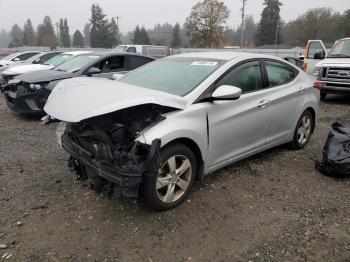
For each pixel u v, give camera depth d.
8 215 3.74
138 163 3.36
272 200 4.12
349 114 9.00
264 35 84.12
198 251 3.20
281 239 3.38
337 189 4.41
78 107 3.46
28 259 3.07
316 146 6.07
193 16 62.09
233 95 3.91
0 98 12.05
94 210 3.85
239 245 3.29
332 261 3.08
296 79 5.53
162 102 3.62
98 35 95.81
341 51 11.20
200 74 4.33
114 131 3.57
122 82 4.66
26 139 6.50
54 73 8.13
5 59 19.48
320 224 3.63
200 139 3.94
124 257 3.11
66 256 3.12
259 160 5.34
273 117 4.96
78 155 3.83
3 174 4.78
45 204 3.96
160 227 3.55
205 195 4.19
